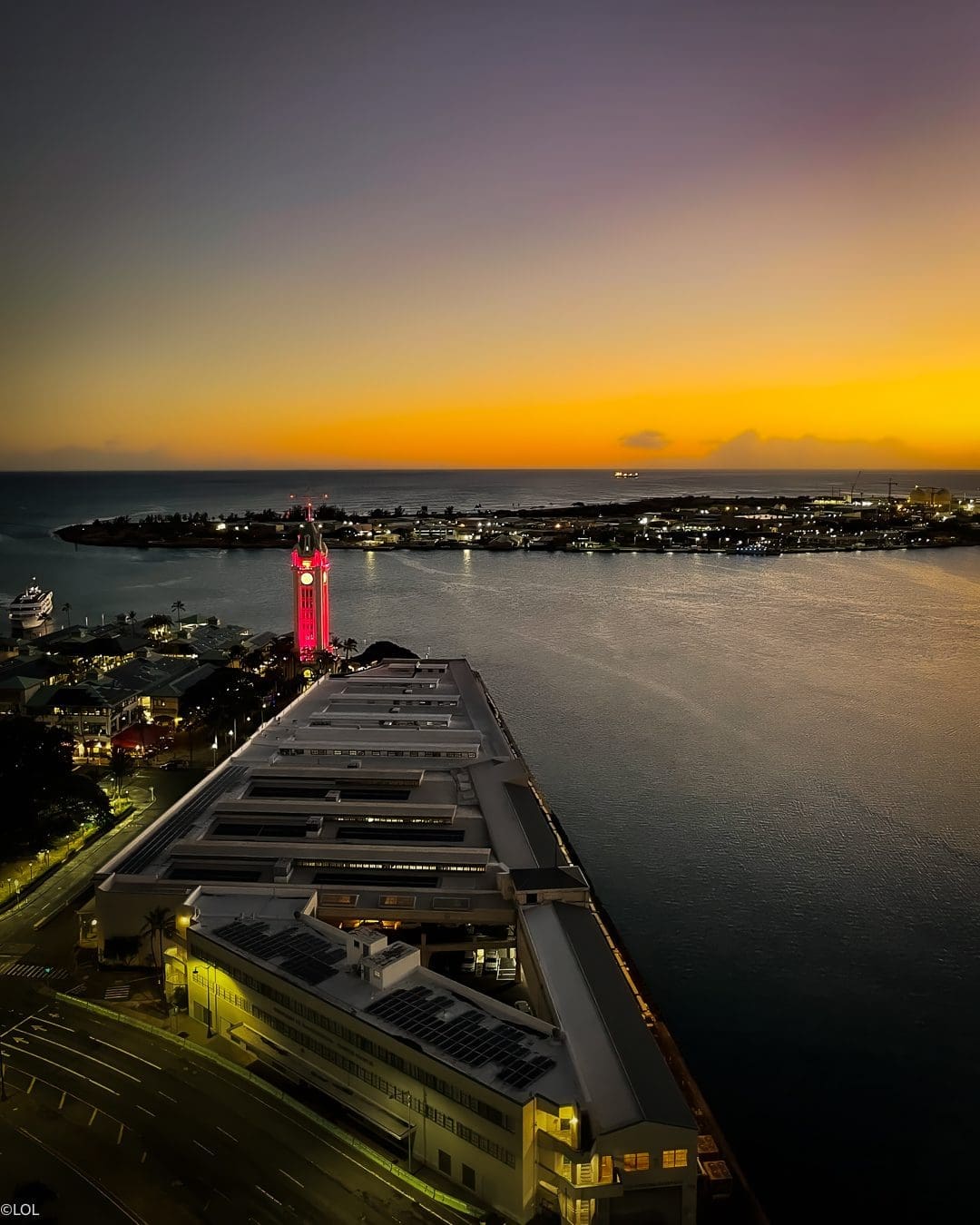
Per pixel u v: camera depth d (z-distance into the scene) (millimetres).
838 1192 98812
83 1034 110812
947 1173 101938
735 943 151000
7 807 151125
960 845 191625
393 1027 95125
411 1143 91375
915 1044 125000
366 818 153125
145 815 180375
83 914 138125
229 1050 109000
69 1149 90938
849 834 197125
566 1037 94062
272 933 115250
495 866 137625
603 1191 84000
